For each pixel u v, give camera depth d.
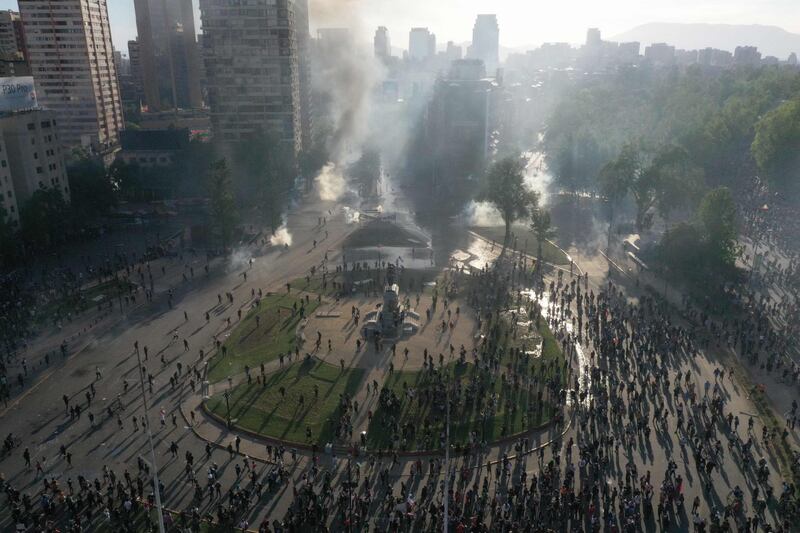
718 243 123.56
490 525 60.84
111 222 169.12
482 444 73.44
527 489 65.38
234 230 151.75
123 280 127.00
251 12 199.38
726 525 60.09
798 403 82.88
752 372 90.69
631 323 107.19
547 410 80.69
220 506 62.16
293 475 68.88
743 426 77.50
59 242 148.50
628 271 134.75
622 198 167.38
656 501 64.50
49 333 103.69
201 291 122.44
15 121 145.38
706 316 106.12
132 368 92.19
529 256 145.50
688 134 195.00
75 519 60.62
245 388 86.19
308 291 122.62
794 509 62.12
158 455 72.56
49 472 69.56
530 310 113.00
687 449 73.06
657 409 78.50
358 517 61.88
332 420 78.38
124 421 79.00
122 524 61.03
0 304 111.62
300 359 94.62
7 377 89.94
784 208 171.00
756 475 68.56
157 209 181.50
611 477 68.19
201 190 193.00
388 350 97.69
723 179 193.62
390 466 70.19
